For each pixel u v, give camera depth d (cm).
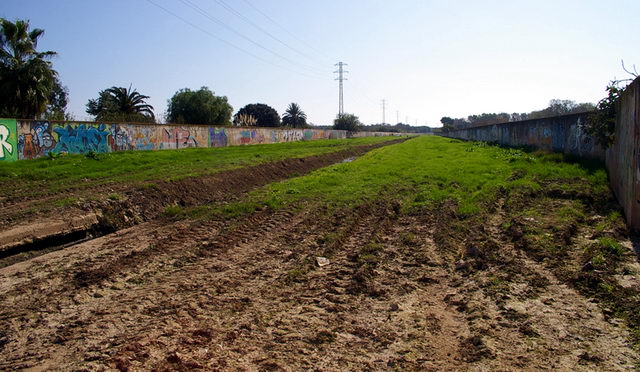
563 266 677
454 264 736
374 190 1438
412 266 734
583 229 880
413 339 493
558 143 2123
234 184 1739
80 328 533
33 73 2936
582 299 570
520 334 489
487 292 607
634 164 827
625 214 925
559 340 472
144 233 1031
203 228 1028
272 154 2706
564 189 1203
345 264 752
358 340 494
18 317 575
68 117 3316
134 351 457
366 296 619
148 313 574
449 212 1056
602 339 470
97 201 1172
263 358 453
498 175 1589
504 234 873
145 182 1462
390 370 430
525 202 1127
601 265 654
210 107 5662
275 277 706
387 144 5216
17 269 781
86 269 765
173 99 5803
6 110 2914
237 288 661
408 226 997
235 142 3841
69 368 435
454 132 7188
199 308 586
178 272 740
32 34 3061
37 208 1094
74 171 1678
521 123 2864
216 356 456
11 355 471
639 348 446
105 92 4819
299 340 493
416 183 1566
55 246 959
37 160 1902
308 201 1300
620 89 1152
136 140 2650
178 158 2278
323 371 429
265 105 8831
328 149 3494
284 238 934
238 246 888
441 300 603
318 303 598
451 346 477
